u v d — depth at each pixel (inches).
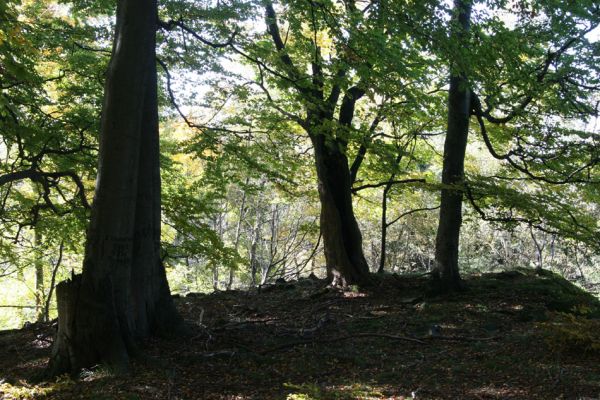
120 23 311.0
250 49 467.8
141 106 317.7
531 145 568.4
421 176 797.2
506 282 606.9
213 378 295.4
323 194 597.9
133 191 319.0
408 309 494.0
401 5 407.5
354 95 578.6
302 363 327.6
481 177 547.2
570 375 286.8
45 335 410.9
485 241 1177.4
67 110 528.4
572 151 552.7
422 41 412.5
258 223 1130.7
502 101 541.0
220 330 389.4
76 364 296.4
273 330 416.5
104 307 302.7
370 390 267.1
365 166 713.0
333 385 284.4
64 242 618.2
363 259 602.9
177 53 530.0
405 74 444.1
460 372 305.6
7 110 399.9
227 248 567.8
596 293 903.7
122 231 313.4
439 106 601.6
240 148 568.4
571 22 500.4
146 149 351.6
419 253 1251.2
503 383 282.0
